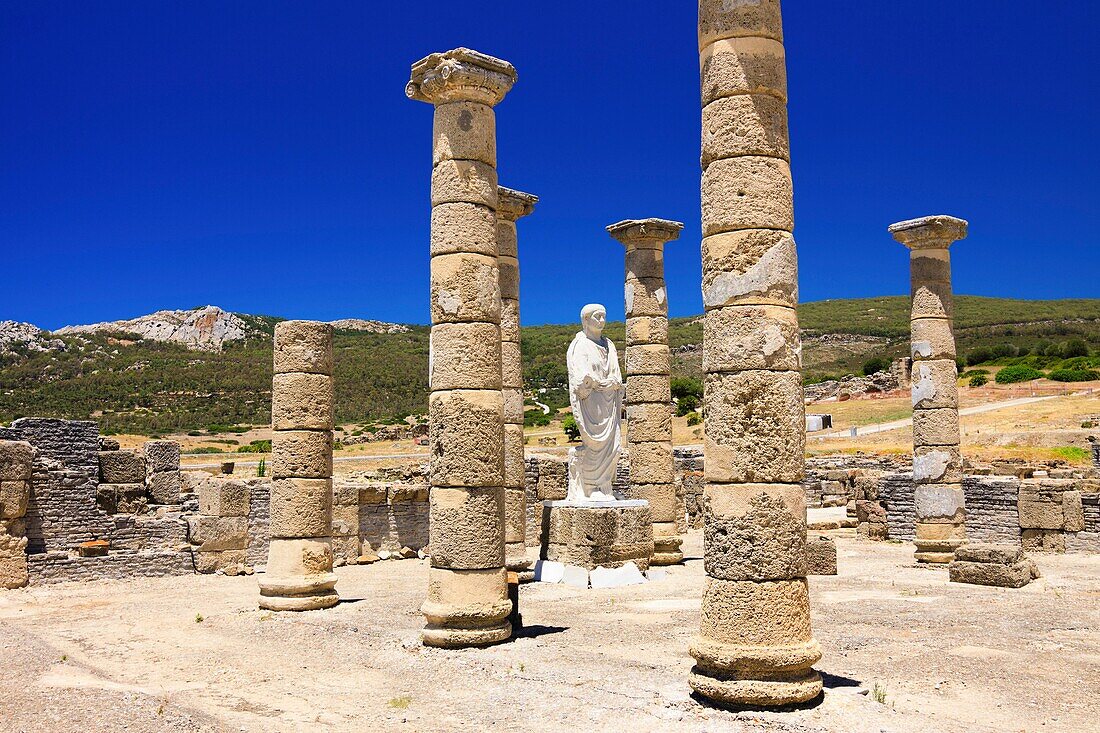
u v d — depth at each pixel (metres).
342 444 61.00
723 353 9.78
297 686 11.15
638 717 9.09
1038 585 18.39
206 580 22.19
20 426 23.53
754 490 9.41
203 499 24.09
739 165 9.95
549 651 12.29
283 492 17.03
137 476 25.66
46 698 10.36
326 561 17.19
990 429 48.59
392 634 13.88
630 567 19.59
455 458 13.15
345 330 166.38
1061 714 9.09
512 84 14.25
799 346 9.92
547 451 49.09
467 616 12.74
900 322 156.75
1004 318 150.00
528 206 20.70
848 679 10.38
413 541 26.62
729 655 9.23
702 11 10.41
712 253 10.02
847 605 16.06
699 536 31.56
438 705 10.09
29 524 21.80
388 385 100.00
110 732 9.09
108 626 15.62
